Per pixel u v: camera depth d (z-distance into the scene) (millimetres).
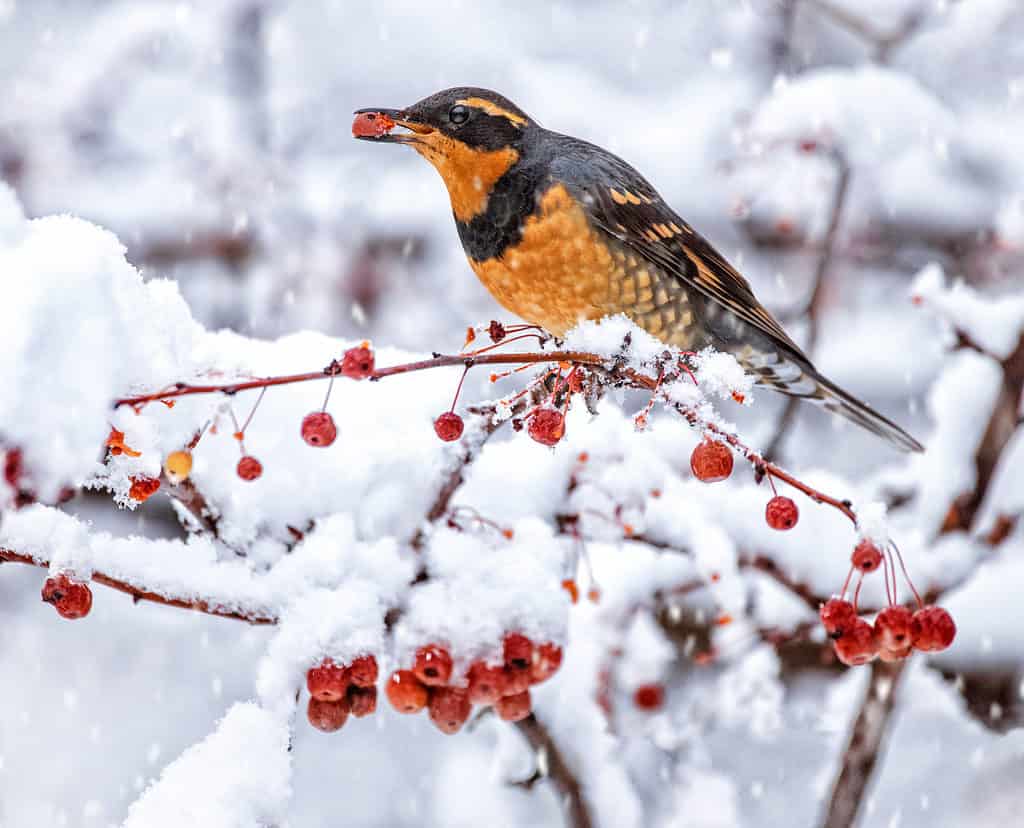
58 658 13977
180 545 5910
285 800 5512
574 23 16609
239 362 6777
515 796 11750
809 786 11602
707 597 9789
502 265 8875
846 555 8312
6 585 14352
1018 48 14805
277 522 6320
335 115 16328
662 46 16438
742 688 9734
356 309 8219
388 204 15117
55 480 4648
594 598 7047
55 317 4801
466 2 16609
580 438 7164
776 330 9562
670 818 9930
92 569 5711
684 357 6785
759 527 8227
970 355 9859
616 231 8734
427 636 5809
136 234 14633
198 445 6418
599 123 15445
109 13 16297
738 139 12219
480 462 7168
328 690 5598
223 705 13805
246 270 14523
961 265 14617
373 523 6246
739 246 14820
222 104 15570
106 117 15688
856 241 14477
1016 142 14594
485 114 8727
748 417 14633
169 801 5359
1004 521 9359
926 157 14414
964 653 9742
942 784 11328
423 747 13219
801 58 15852
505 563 6051
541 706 8039
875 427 9875
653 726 9812
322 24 16422
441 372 7090
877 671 8664
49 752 13461
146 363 5137
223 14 16000
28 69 16031
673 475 8086
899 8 15070
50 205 15133
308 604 5727
